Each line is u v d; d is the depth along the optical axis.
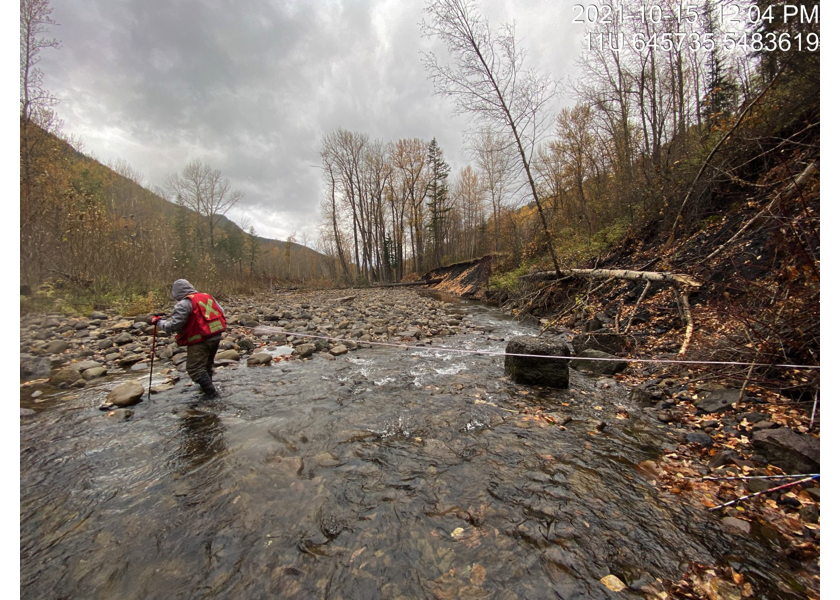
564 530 2.05
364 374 5.30
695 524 2.09
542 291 11.52
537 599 1.61
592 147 15.34
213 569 1.79
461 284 24.77
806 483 2.32
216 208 40.00
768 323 3.76
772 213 5.17
